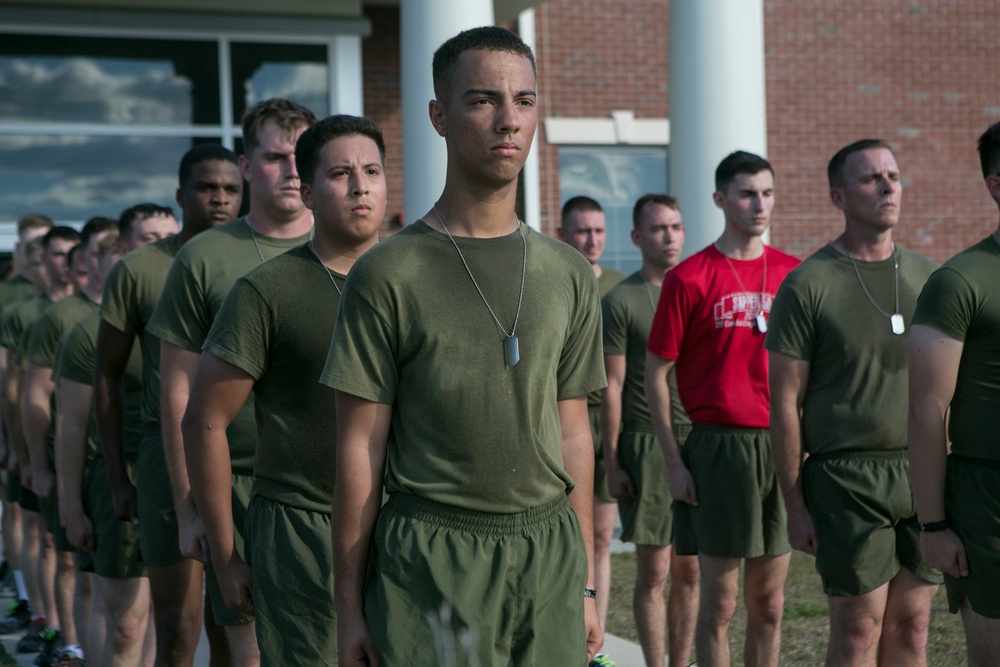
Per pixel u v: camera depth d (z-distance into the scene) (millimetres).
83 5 11430
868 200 4238
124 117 11781
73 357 5031
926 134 14375
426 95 8352
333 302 3395
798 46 13938
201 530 3721
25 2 11250
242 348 3332
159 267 4484
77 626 5723
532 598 2555
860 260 4312
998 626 3432
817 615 6543
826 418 4215
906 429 4188
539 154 13203
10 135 11555
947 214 14484
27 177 11625
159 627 4359
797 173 13953
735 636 6230
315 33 12000
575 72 13281
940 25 14383
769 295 4996
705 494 4895
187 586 4344
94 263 6164
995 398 3400
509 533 2562
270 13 11820
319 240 3451
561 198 13352
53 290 7594
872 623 4195
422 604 2510
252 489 3631
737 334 4926
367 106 12547
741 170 5020
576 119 13273
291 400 3387
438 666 2459
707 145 8211
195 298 3832
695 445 4949
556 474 2652
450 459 2535
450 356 2521
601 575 6039
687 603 5488
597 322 2770
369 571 2592
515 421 2553
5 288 9531
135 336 4551
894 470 4164
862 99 14148
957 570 3461
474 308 2539
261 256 3932
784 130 13914
